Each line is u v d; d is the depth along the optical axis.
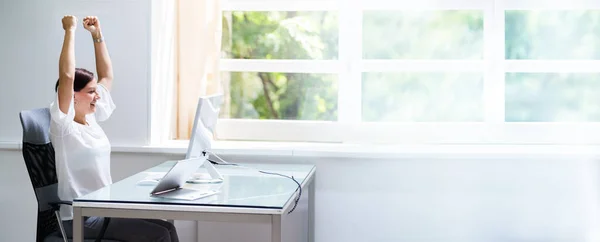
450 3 4.04
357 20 4.06
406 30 4.07
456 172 3.80
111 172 3.90
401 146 3.98
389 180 3.83
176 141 4.03
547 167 3.77
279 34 4.10
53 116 2.93
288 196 2.68
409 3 4.05
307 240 3.90
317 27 4.09
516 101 4.05
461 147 3.93
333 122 4.09
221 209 2.49
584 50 4.02
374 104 4.09
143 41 3.83
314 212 3.79
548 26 4.02
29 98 3.92
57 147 2.98
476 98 4.06
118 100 3.87
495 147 3.94
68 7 3.87
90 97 3.13
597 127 4.02
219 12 3.96
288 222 3.94
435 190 3.81
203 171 3.33
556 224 3.80
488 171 3.79
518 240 3.81
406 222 3.84
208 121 3.06
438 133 4.06
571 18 4.02
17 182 3.95
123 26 3.84
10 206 3.96
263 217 2.49
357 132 4.09
